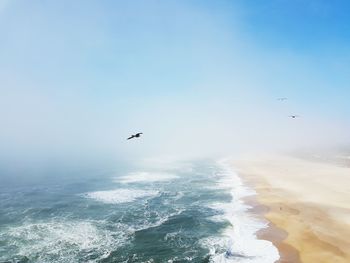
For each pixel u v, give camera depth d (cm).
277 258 2320
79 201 4253
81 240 2809
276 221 3123
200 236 2834
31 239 2828
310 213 3328
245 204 3838
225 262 2317
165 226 3138
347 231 2805
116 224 3231
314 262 2241
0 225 3219
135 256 2483
